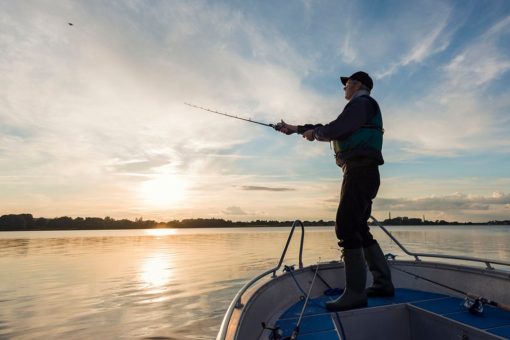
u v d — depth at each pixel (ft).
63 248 180.45
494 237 274.77
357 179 8.23
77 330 32.71
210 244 212.64
